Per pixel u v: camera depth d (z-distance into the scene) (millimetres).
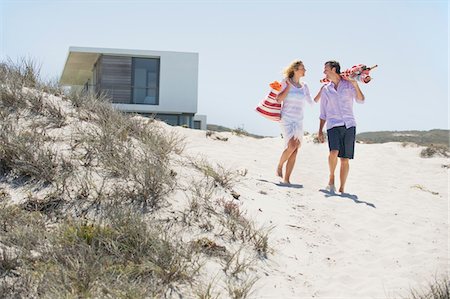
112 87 29984
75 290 4855
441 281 6535
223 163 10359
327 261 6918
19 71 10102
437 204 10023
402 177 12367
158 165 7598
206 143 12516
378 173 12484
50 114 8703
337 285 6277
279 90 9914
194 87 30844
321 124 10047
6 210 6055
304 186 10211
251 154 12352
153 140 8758
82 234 5762
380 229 8180
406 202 9844
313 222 8078
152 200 6863
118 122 9031
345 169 9859
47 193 6629
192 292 5305
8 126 7961
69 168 7203
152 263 5516
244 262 5980
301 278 6273
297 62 9891
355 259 7090
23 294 4777
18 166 6977
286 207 8438
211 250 6125
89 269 5152
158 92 30531
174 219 6613
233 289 5547
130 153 7910
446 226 8680
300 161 12664
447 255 7438
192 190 7531
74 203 6504
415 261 7152
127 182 7180
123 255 5590
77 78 35812
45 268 5113
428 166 13516
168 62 30562
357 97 9820
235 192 8133
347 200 9305
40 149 7422
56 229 5859
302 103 9930
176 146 9562
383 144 16578
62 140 7957
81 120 8844
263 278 5977
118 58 30203
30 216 6066
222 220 6934
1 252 5309
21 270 5059
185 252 5906
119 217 6105
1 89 8930
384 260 7125
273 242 6941
